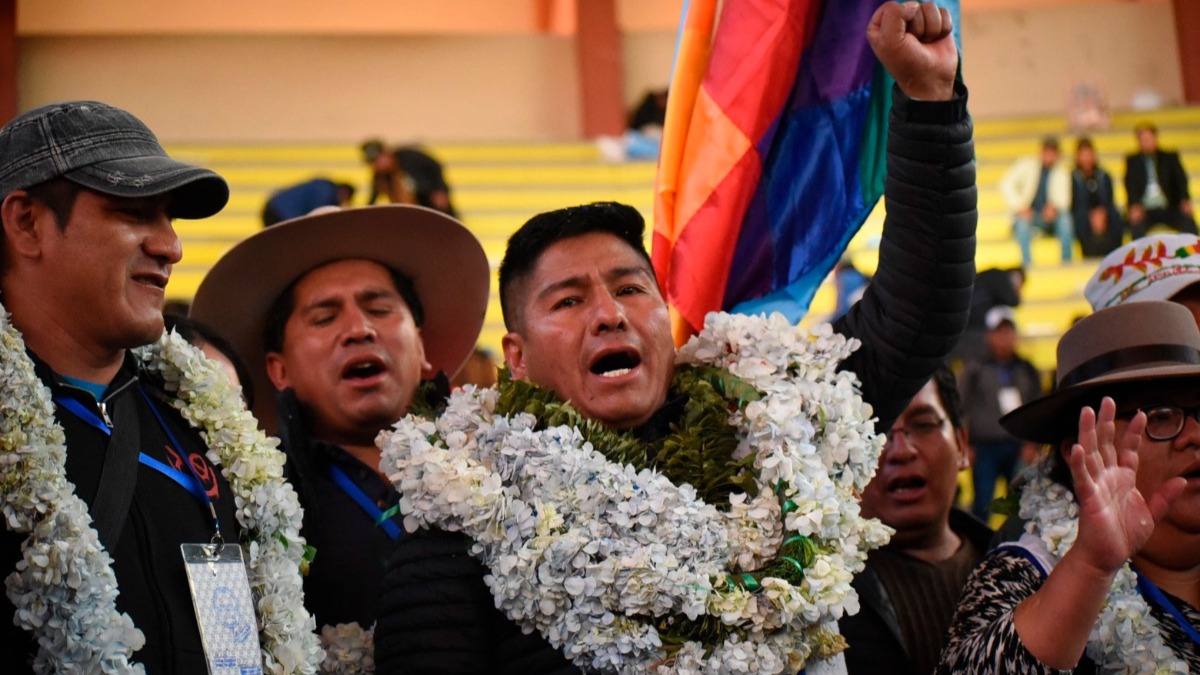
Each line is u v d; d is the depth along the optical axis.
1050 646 2.08
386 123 11.26
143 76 10.88
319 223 2.95
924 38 2.35
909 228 2.35
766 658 2.01
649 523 2.06
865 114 2.72
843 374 2.30
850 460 2.26
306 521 2.65
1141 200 11.09
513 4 11.83
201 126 10.92
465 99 11.45
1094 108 11.70
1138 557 2.47
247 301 3.03
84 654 1.72
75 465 1.86
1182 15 11.91
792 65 2.76
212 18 11.14
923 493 3.04
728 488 2.21
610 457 2.17
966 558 3.09
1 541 1.76
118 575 1.84
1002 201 11.46
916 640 2.92
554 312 2.29
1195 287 2.86
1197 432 2.41
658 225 2.81
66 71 10.74
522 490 2.12
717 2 2.86
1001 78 11.91
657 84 11.73
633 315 2.28
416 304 3.11
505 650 2.05
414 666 2.03
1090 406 2.51
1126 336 2.48
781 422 2.19
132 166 1.91
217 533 1.99
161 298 1.96
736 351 2.36
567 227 2.33
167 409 2.10
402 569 2.10
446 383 2.96
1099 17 11.98
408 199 10.34
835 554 2.11
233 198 10.68
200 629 1.90
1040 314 10.90
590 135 11.50
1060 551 2.37
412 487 2.10
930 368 2.41
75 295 1.89
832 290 10.31
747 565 2.10
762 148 2.75
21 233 1.90
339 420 2.86
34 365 1.86
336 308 2.94
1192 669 2.34
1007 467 8.36
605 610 2.02
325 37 11.24
